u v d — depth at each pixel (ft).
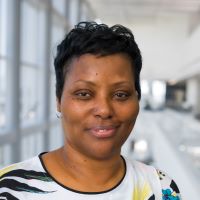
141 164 2.51
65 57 2.01
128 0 34.30
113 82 1.93
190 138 17.06
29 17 17.21
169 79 47.78
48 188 2.04
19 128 13.82
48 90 18.92
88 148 2.00
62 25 22.39
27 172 2.09
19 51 13.38
